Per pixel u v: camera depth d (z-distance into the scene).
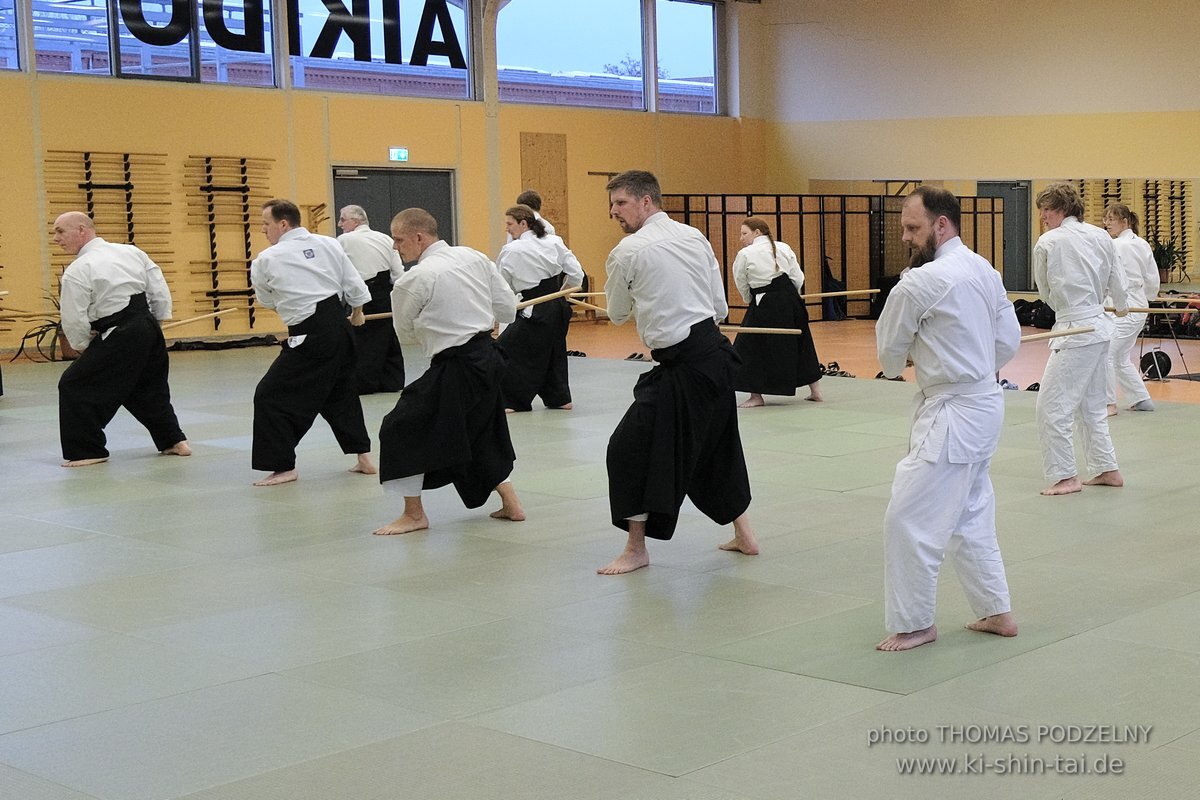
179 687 3.92
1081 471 7.18
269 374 7.11
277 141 16.69
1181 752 3.28
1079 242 6.41
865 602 4.70
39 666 4.14
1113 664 3.96
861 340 16.06
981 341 4.03
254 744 3.46
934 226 4.09
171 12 15.82
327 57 17.17
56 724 3.63
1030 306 18.16
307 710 3.70
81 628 4.56
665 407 5.00
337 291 7.20
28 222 14.85
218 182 16.23
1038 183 22.80
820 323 19.06
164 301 8.06
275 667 4.10
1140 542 5.54
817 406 9.97
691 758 3.29
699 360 5.01
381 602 4.82
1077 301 6.45
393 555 5.54
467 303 5.81
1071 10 17.22
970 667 3.95
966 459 4.03
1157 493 6.52
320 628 4.51
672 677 3.92
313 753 3.38
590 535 5.84
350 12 17.33
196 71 16.06
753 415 9.55
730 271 20.20
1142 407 9.40
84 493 6.96
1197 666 3.93
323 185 17.12
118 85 15.38
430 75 18.22
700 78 21.08
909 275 4.04
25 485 7.20
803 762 3.25
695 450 5.07
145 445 8.53
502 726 3.54
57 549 5.73
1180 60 16.31
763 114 21.08
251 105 16.42
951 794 3.06
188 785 3.19
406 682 3.93
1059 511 6.15
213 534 5.98
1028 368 12.58
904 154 19.28
